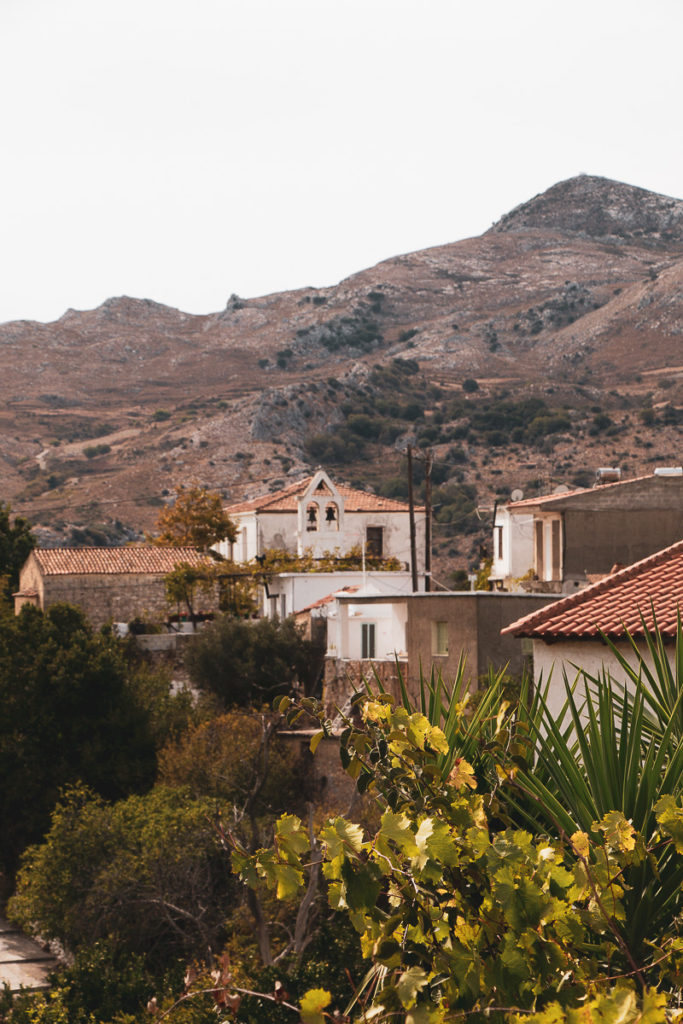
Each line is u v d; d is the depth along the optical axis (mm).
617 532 59594
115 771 51906
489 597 42781
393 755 8312
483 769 9672
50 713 52312
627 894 8695
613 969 7965
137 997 28922
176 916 36156
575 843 7391
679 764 9508
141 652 67125
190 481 192375
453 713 10078
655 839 8555
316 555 91250
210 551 83000
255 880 7566
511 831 7172
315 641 63500
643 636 23312
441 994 7348
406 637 45688
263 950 29953
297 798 47938
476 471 171625
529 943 6738
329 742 47062
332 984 26234
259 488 184250
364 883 6984
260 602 80812
